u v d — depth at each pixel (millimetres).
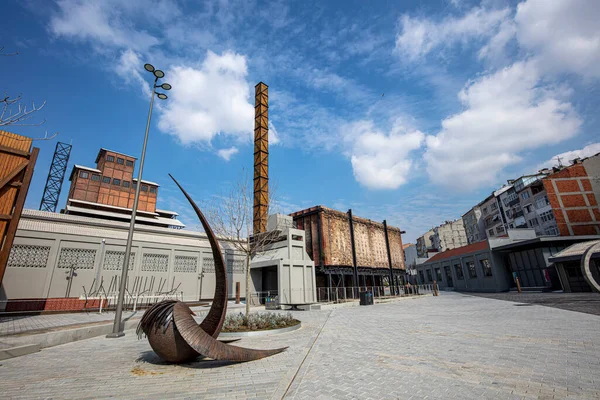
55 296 20359
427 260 53062
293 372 5516
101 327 11398
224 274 7363
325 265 28734
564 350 6430
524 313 13297
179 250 26797
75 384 5031
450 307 18609
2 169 12977
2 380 5320
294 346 8078
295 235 26281
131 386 4895
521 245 30359
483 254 35750
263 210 29906
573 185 43656
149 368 6090
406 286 33438
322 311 19547
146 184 55188
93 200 48656
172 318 6246
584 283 24062
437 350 6988
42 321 13484
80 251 22141
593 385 4324
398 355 6637
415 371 5363
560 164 49812
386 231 39156
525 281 31750
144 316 6402
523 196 49562
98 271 22406
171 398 4301
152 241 25562
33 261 20266
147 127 13086
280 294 22969
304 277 25266
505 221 55469
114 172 52219
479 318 12562
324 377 5168
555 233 42531
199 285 27141
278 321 11750
